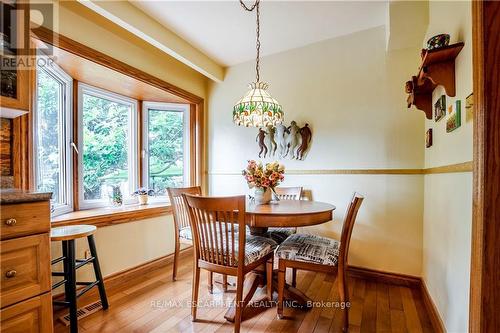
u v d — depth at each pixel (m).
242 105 1.99
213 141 3.40
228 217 1.59
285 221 1.64
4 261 1.06
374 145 2.41
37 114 1.86
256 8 2.12
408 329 1.64
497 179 0.93
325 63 2.65
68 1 1.87
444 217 1.59
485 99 0.94
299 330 1.62
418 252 2.22
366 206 2.43
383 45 2.38
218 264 1.62
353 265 2.47
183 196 1.72
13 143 1.59
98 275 1.84
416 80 1.82
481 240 0.95
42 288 1.18
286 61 2.88
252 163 2.10
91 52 2.02
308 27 2.42
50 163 2.07
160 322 1.70
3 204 1.06
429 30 1.94
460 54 1.32
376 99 2.41
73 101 2.34
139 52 2.47
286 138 2.82
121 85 2.57
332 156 2.60
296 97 2.81
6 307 1.06
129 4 2.05
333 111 2.61
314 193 2.68
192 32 2.50
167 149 3.22
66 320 1.71
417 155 2.24
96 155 2.56
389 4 2.02
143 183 3.02
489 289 0.93
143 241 2.53
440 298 1.63
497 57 0.92
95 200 2.52
